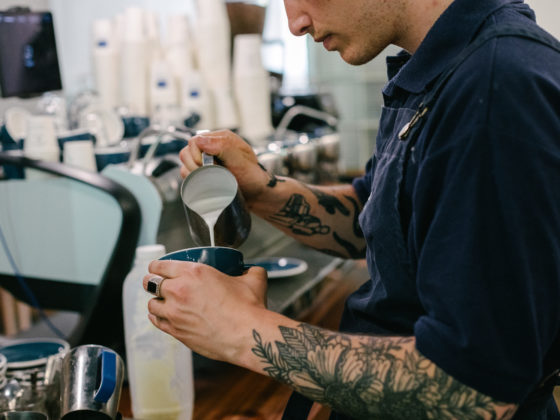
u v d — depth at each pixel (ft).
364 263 8.11
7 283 5.56
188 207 3.46
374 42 2.97
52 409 3.62
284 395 4.79
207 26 8.16
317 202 4.16
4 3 7.40
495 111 2.33
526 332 2.28
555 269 2.31
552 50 2.53
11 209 5.31
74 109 7.11
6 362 3.67
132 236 4.76
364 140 18.12
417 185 2.56
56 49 6.65
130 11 7.82
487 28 2.62
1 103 7.39
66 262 5.22
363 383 2.53
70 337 4.75
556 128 2.35
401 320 3.05
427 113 2.73
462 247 2.34
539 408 2.87
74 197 5.03
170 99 7.75
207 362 5.11
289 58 16.49
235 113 8.21
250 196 4.06
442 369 2.37
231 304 2.78
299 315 6.08
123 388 4.83
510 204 2.27
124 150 5.68
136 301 4.09
